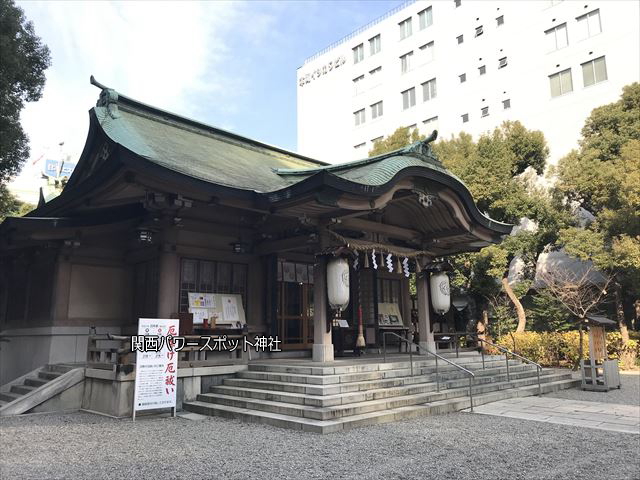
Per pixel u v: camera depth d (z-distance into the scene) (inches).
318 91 1692.9
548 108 1116.5
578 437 290.4
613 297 856.9
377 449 251.4
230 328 467.2
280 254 514.0
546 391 496.7
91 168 524.7
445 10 1362.0
